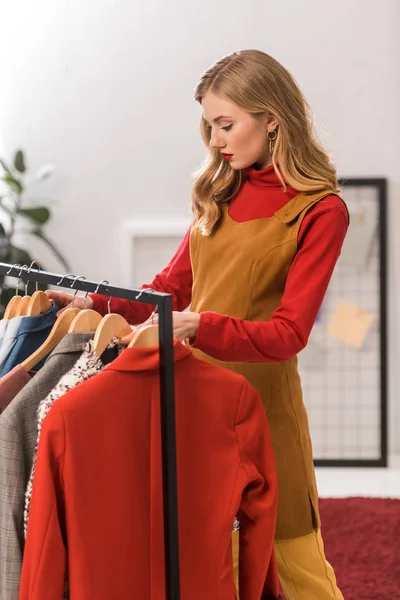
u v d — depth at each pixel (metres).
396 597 2.75
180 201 4.01
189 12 3.91
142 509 1.50
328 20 3.91
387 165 3.99
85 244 4.03
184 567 1.57
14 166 3.76
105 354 1.55
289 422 1.88
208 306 1.88
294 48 3.93
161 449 1.45
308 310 1.73
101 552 1.45
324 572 1.93
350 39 3.93
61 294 1.94
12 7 3.91
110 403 1.46
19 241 4.04
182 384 1.54
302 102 1.85
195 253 1.94
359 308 4.06
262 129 1.82
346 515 3.40
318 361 4.11
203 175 1.94
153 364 1.48
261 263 1.81
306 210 1.79
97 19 3.91
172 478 1.43
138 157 3.99
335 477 4.00
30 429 1.51
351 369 4.10
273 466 1.65
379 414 4.11
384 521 3.34
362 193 4.00
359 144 3.98
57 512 1.41
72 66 3.94
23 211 3.76
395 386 4.12
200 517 1.57
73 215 4.02
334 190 1.83
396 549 3.10
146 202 4.02
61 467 1.41
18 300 1.84
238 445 1.60
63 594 1.48
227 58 1.83
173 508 1.44
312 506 1.91
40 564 1.40
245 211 1.88
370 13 3.91
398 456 4.14
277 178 1.85
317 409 4.12
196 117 3.97
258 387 1.85
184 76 3.95
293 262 1.79
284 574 1.94
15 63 3.94
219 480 1.58
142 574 1.51
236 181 1.92
